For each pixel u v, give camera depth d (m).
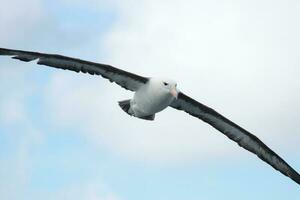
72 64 17.47
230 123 19.53
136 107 18.27
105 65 17.66
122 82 18.08
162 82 17.62
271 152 19.89
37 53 16.95
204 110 19.34
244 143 19.94
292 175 20.00
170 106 19.33
